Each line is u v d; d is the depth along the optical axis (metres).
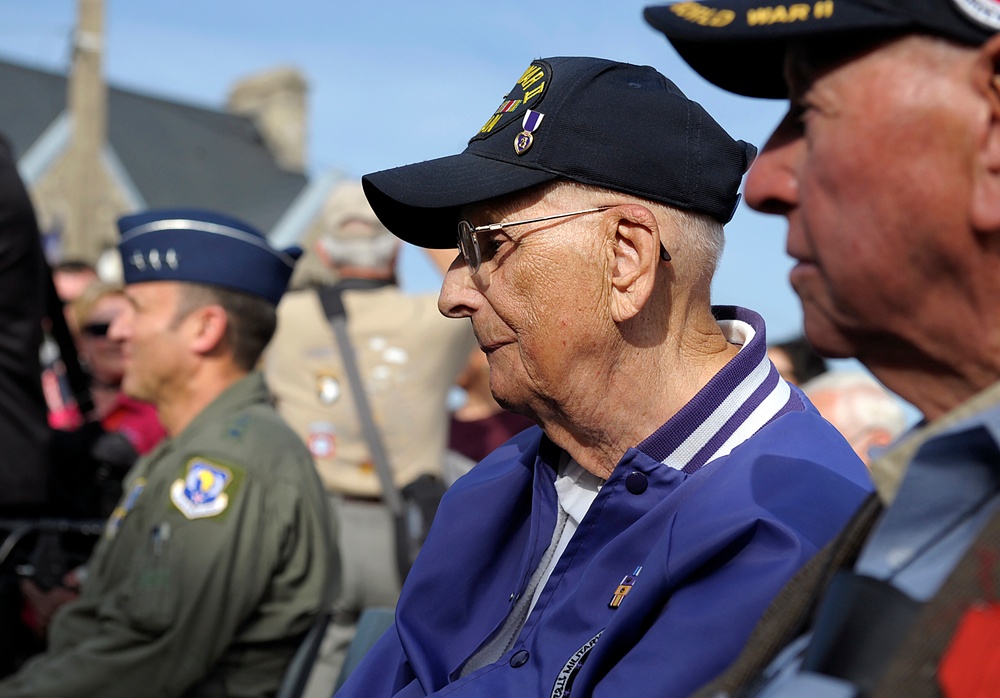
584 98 1.45
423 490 3.32
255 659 2.37
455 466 3.66
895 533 0.88
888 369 0.96
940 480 0.87
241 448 2.42
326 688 3.25
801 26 0.89
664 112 1.46
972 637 0.76
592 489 1.54
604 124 1.44
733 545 1.26
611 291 1.44
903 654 0.77
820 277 0.95
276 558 2.36
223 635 2.30
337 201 3.57
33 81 22.06
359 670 1.69
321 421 3.42
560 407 1.47
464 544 1.61
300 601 2.39
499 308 1.47
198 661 2.28
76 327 4.15
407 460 3.42
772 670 0.94
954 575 0.78
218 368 2.61
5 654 2.82
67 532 2.90
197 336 2.59
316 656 2.34
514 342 1.48
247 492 2.36
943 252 0.86
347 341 3.41
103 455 3.01
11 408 2.82
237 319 2.61
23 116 21.33
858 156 0.88
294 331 3.50
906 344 0.92
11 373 2.81
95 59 14.52
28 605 2.85
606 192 1.43
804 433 1.42
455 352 3.54
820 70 0.91
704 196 1.46
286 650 2.39
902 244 0.88
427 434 3.46
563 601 1.39
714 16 0.97
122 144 22.45
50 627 2.48
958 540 0.86
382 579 3.36
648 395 1.47
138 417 3.79
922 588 0.84
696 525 1.30
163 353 2.58
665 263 1.46
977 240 0.85
